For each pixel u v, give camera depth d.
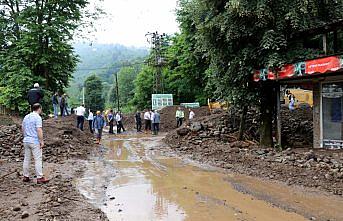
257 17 16.38
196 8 18.53
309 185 11.15
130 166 15.47
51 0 31.95
